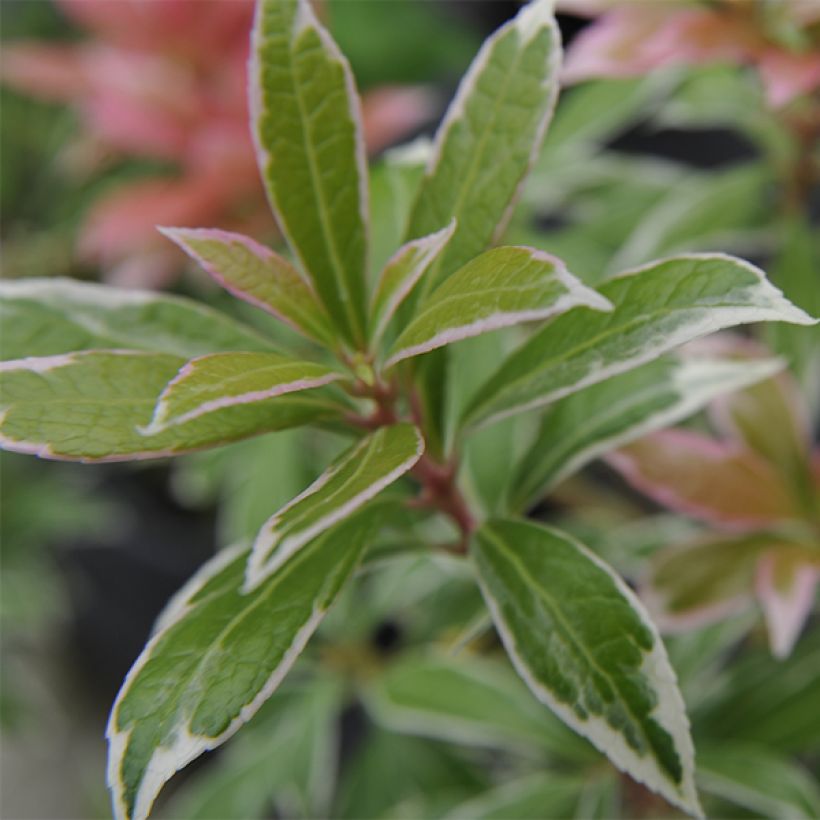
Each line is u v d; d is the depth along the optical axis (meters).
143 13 0.59
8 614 0.71
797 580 0.42
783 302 0.35
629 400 0.40
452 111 0.38
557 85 0.38
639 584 0.45
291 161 0.37
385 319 0.37
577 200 0.51
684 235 0.47
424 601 0.50
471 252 0.38
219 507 0.76
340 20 0.74
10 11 0.84
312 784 0.49
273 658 0.36
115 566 0.78
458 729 0.46
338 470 0.35
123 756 0.35
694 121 0.49
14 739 0.84
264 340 0.39
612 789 0.45
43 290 0.39
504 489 0.43
